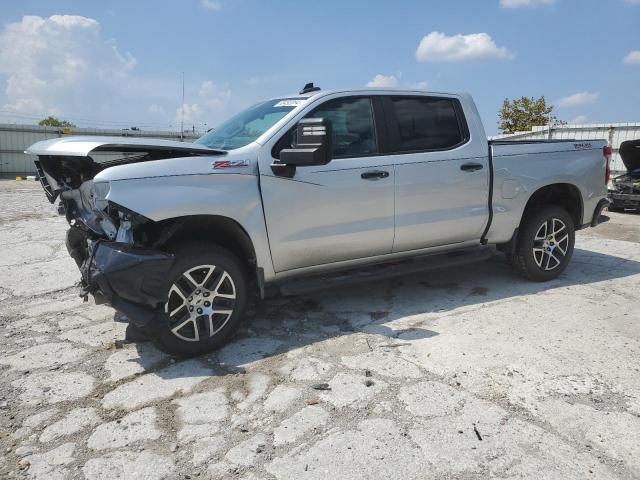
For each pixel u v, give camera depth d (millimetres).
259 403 2992
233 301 3734
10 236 7871
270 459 2479
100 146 3178
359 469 2387
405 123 4441
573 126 14242
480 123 4855
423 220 4477
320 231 4016
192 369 3457
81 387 3240
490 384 3146
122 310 3279
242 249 3951
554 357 3510
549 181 5102
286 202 3828
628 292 4973
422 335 3926
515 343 3748
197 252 3504
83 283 3658
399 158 4324
